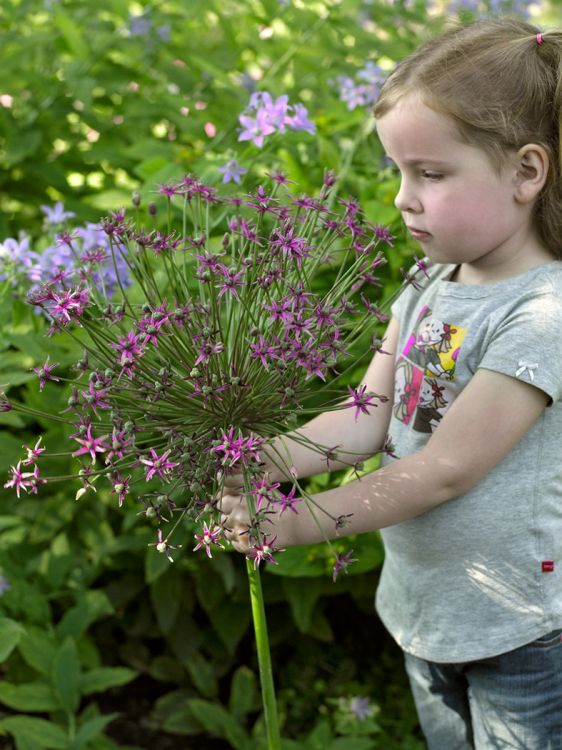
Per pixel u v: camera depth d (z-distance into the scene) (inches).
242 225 50.1
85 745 76.1
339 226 50.8
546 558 52.7
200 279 45.6
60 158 111.6
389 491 50.1
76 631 82.3
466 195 48.1
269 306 45.6
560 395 50.3
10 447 83.4
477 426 49.2
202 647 95.2
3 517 84.4
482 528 52.2
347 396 48.6
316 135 82.4
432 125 47.3
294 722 87.6
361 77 92.2
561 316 49.1
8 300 73.5
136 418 48.6
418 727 87.2
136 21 112.3
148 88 118.5
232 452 43.1
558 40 49.8
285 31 120.9
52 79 111.0
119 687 92.9
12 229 106.6
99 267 53.3
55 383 84.9
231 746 87.6
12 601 82.0
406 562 55.9
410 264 83.1
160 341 47.4
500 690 55.1
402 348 56.5
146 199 78.0
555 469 52.2
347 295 50.0
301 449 56.6
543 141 48.6
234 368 47.0
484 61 47.8
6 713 85.7
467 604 53.9
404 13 117.3
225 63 112.3
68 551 87.5
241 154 84.7
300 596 83.0
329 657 93.2
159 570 81.7
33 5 114.2
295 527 50.5
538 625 53.1
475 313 51.7
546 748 55.5
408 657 62.1
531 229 51.3
